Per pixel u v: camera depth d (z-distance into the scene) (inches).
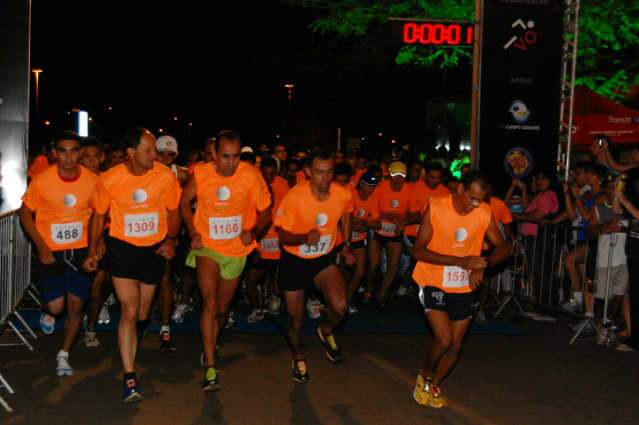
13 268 301.4
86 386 245.4
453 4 675.4
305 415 221.1
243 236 243.0
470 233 220.8
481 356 297.1
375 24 802.2
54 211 250.7
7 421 211.5
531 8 423.8
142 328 291.9
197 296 406.6
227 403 230.7
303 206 244.8
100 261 256.5
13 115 380.5
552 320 369.1
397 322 357.7
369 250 404.2
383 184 390.3
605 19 671.1
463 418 222.1
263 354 292.0
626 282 319.9
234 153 236.7
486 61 422.9
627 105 797.9
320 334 274.4
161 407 225.6
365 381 258.1
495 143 426.3
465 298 222.5
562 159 461.7
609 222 313.1
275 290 372.2
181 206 241.8
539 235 372.8
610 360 294.2
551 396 245.8
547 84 428.5
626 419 224.5
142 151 229.3
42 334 315.6
